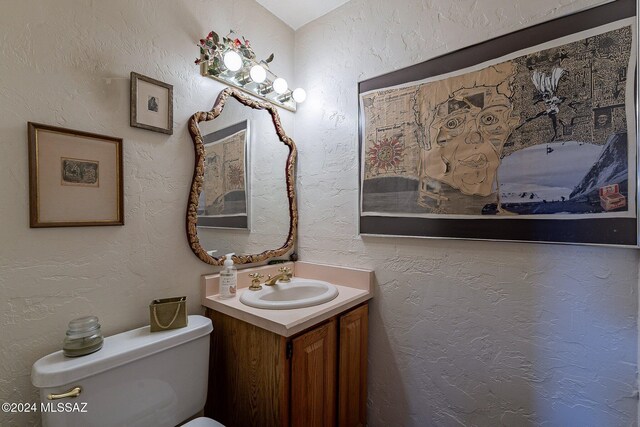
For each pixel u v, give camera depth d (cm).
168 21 120
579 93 98
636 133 89
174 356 103
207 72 130
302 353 110
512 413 112
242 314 116
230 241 143
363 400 144
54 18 92
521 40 108
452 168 122
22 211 87
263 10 159
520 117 108
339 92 158
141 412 94
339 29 158
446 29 124
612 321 95
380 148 142
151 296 116
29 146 87
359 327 139
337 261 159
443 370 127
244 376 117
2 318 84
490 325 116
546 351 106
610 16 93
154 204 117
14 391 86
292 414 107
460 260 122
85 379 83
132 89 108
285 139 168
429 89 128
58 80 93
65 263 95
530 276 108
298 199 176
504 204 111
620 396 94
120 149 106
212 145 134
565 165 100
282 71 170
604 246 94
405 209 135
